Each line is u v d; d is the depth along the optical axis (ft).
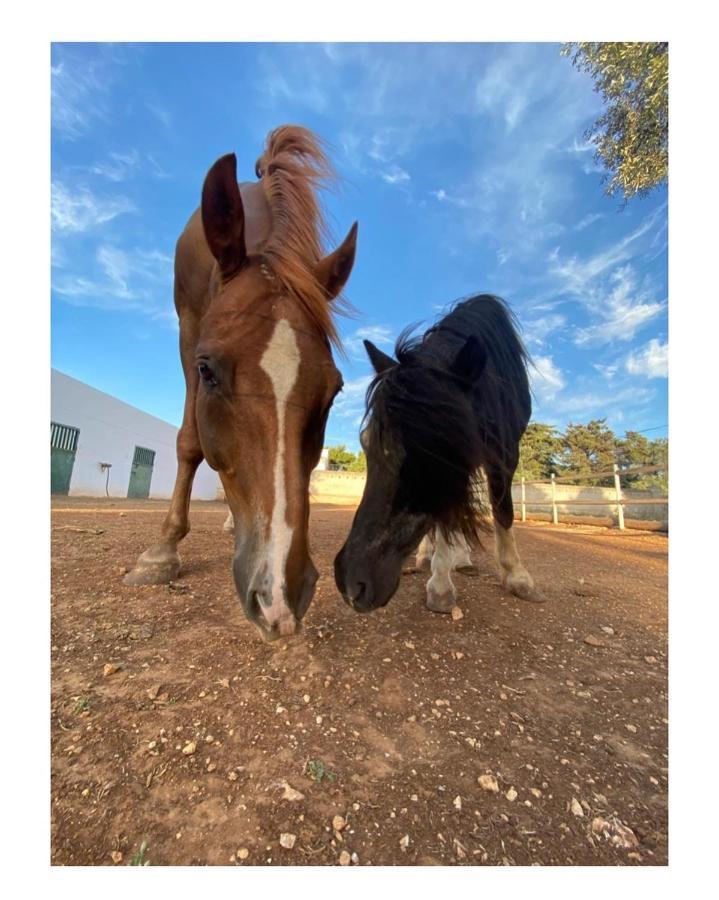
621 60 20.15
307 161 9.25
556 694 6.48
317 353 5.99
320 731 5.15
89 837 3.69
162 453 67.62
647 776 4.87
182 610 8.34
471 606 9.89
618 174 23.03
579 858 3.83
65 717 5.09
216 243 6.23
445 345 8.66
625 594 12.73
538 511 54.13
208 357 5.71
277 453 5.41
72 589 9.15
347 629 8.03
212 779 4.32
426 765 4.77
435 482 6.73
